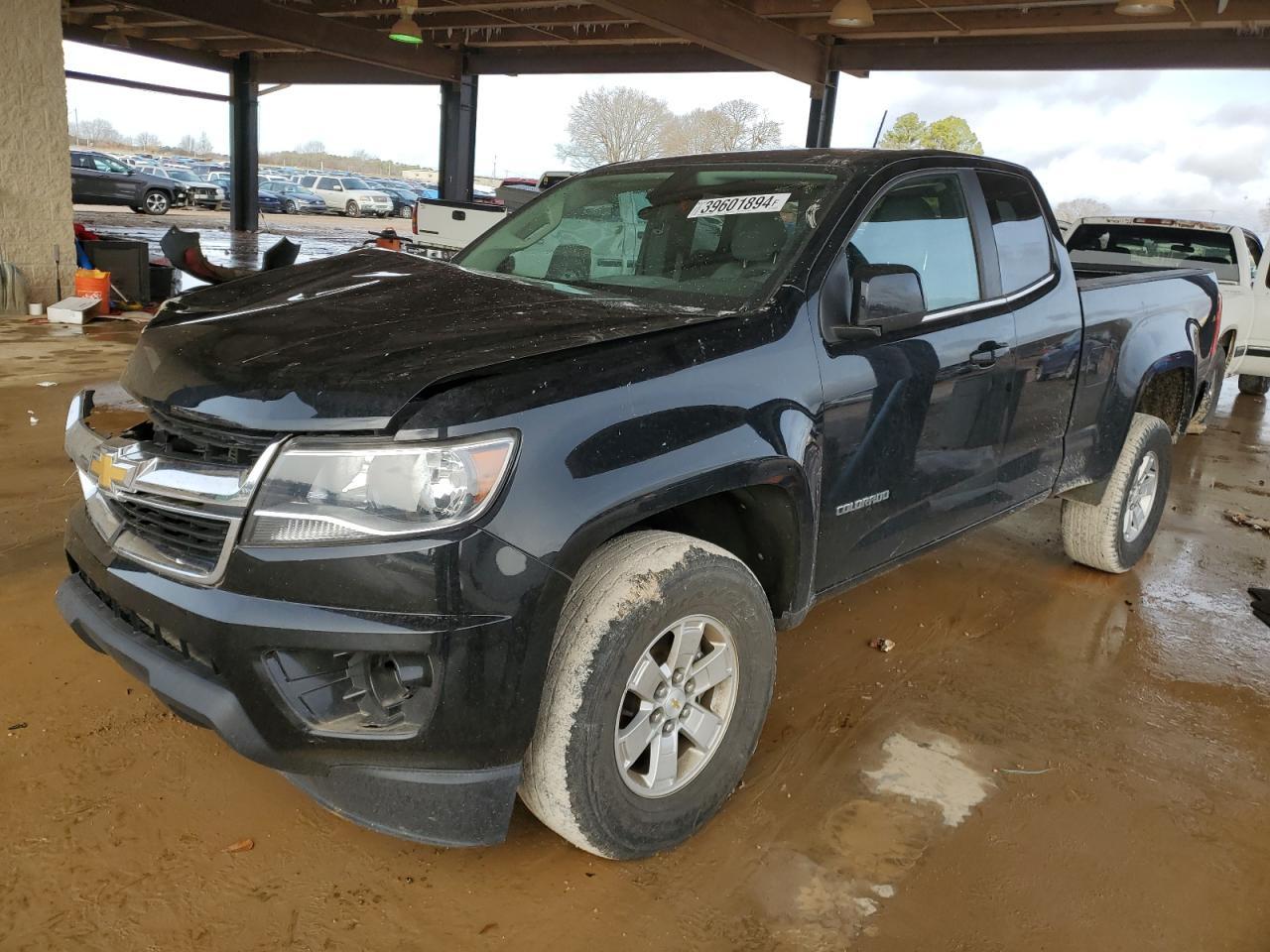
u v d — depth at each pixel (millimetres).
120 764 2666
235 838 2422
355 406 1993
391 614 1959
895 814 2723
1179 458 7508
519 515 2002
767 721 3188
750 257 2904
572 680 2131
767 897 2354
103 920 2115
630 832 2318
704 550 2361
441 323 2418
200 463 2109
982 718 3307
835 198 2969
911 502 3176
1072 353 3820
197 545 2107
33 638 3275
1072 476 4102
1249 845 2693
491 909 2250
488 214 15109
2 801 2461
